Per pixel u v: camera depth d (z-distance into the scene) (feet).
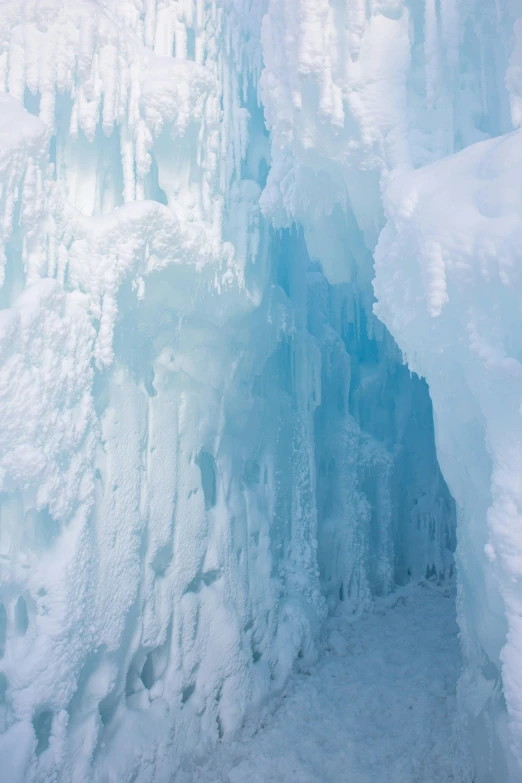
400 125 14.82
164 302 18.02
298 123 15.84
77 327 14.94
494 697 13.41
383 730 20.13
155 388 18.94
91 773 14.29
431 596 35.17
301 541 26.58
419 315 13.47
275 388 26.08
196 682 18.99
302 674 23.77
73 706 14.75
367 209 17.24
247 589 21.68
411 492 38.99
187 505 19.44
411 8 14.87
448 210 11.83
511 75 12.05
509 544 10.80
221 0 19.75
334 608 30.32
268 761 18.19
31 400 13.46
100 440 16.24
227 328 20.97
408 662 25.17
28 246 14.28
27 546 14.10
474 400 13.46
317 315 31.81
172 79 16.48
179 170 18.17
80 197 16.69
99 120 16.66
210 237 18.48
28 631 13.93
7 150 13.26
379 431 37.78
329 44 14.80
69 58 15.35
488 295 11.46
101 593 15.39
